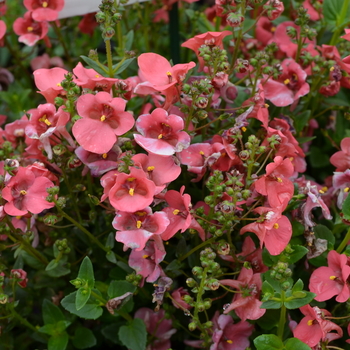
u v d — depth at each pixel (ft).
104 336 1.44
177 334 1.43
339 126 1.58
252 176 1.30
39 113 1.34
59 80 1.38
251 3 1.40
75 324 1.45
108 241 1.36
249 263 1.31
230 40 1.54
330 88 1.47
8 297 1.38
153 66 1.34
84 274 1.29
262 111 1.36
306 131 1.55
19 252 1.40
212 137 1.41
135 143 1.37
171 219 1.29
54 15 1.50
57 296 1.45
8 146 1.36
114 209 1.31
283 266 1.24
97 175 1.32
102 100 1.29
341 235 1.45
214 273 1.28
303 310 1.30
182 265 1.35
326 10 1.58
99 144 1.29
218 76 1.33
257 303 1.31
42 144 1.35
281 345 1.27
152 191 1.25
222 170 1.35
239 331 1.35
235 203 1.26
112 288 1.32
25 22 1.60
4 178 1.29
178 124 1.29
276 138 1.31
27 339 1.44
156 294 1.31
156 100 1.42
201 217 1.29
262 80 1.46
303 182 1.39
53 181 1.37
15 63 1.82
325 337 1.29
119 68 1.37
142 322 1.36
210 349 1.32
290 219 1.37
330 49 1.48
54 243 1.38
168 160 1.30
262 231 1.27
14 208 1.27
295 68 1.45
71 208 1.42
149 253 1.32
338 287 1.30
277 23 1.69
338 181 1.39
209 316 1.42
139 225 1.25
